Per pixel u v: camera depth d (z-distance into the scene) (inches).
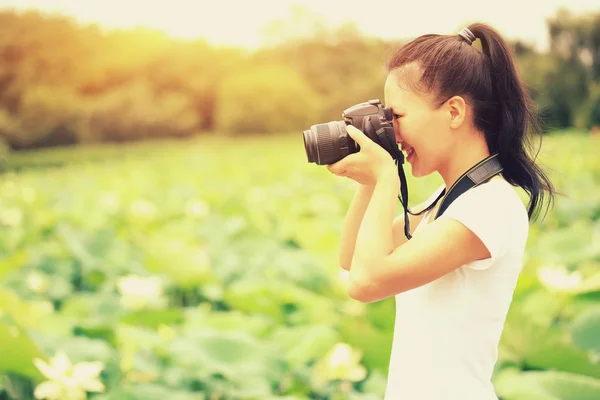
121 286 150.3
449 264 55.4
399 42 64.7
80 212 317.7
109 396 104.1
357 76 2112.5
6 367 105.2
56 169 1048.2
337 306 162.4
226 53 2108.8
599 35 1373.0
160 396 105.7
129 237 265.3
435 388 56.9
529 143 63.6
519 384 103.7
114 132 1651.1
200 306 172.9
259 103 1820.9
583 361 114.3
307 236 230.4
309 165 628.7
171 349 117.0
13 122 1508.4
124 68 1962.4
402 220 70.2
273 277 186.1
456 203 57.2
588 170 502.9
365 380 123.5
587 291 139.3
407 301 60.8
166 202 380.2
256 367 115.2
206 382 118.3
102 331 132.3
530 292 148.5
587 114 1331.2
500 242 55.6
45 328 130.3
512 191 58.9
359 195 68.8
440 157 59.9
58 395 98.7
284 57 2245.3
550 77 1306.6
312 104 1888.5
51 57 1846.7
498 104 59.2
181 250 176.9
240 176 561.3
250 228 287.9
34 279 179.8
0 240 249.6
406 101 59.4
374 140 59.2
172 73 2010.3
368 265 55.8
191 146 1494.8
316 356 121.9
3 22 1806.1
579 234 214.8
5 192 449.1
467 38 60.6
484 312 56.7
